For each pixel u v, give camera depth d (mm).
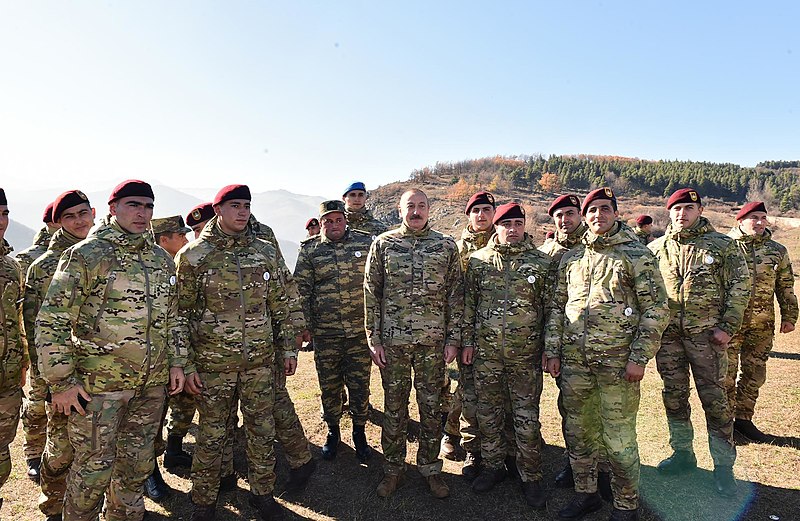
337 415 4477
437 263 3643
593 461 3414
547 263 3688
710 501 3529
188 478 3955
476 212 4324
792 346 8086
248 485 3855
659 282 3170
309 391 6098
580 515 3402
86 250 2732
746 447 4355
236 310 3256
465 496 3695
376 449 4531
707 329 3812
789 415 4965
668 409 4035
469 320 3812
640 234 8789
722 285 3857
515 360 3568
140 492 2986
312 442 4680
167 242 4484
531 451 3545
